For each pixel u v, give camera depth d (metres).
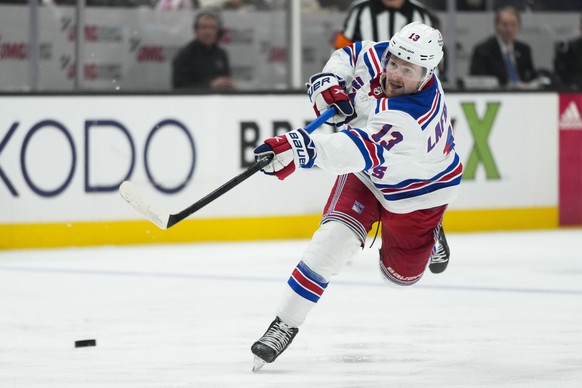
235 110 30.89
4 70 31.27
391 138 13.67
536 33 36.97
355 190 14.82
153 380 14.28
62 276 24.30
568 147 34.38
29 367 15.13
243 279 23.81
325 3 35.03
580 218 34.75
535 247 29.48
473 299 21.12
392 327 18.19
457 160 14.98
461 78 35.03
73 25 31.94
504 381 14.18
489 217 33.47
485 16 36.12
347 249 14.61
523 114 33.75
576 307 20.20
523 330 17.94
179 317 19.30
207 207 30.59
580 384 13.99
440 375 14.57
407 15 26.67
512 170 33.69
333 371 14.82
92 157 29.55
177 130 30.27
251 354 16.03
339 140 13.55
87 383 14.11
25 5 31.05
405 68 13.76
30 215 29.06
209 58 33.47
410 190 14.62
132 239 29.94
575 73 36.97
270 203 31.19
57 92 29.11
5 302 20.98
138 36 33.12
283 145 13.54
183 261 26.72
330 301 20.89
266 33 34.75
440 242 16.91
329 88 15.06
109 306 20.47
